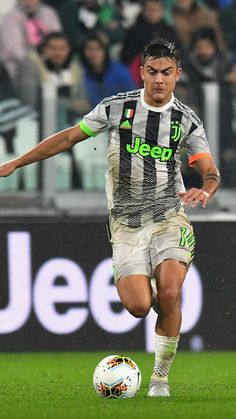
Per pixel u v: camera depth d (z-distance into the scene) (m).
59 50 44.03
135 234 19.70
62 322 34.00
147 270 19.42
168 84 19.09
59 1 46.69
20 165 19.94
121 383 19.42
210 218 39.88
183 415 16.16
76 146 39.31
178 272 18.97
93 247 33.97
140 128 19.61
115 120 19.70
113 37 46.16
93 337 34.12
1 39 45.09
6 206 38.84
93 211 39.25
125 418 15.73
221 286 33.78
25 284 33.84
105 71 43.38
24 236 33.75
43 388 23.19
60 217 37.34
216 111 39.06
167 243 19.34
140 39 45.38
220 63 45.56
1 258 33.66
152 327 34.31
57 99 39.16
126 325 34.19
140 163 19.67
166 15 48.09
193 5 47.72
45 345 34.00
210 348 33.97
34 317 33.91
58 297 33.94
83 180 39.41
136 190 19.80
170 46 19.09
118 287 19.36
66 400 19.48
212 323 33.91
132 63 44.88
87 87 42.88
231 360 31.67
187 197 18.77
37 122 39.03
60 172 39.22
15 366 30.05
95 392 21.39
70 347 34.09
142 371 28.08
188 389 22.67
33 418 15.99
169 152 19.69
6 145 39.06
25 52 45.09
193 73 45.03
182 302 33.78
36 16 46.09
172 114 19.59
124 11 47.28
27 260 33.78
